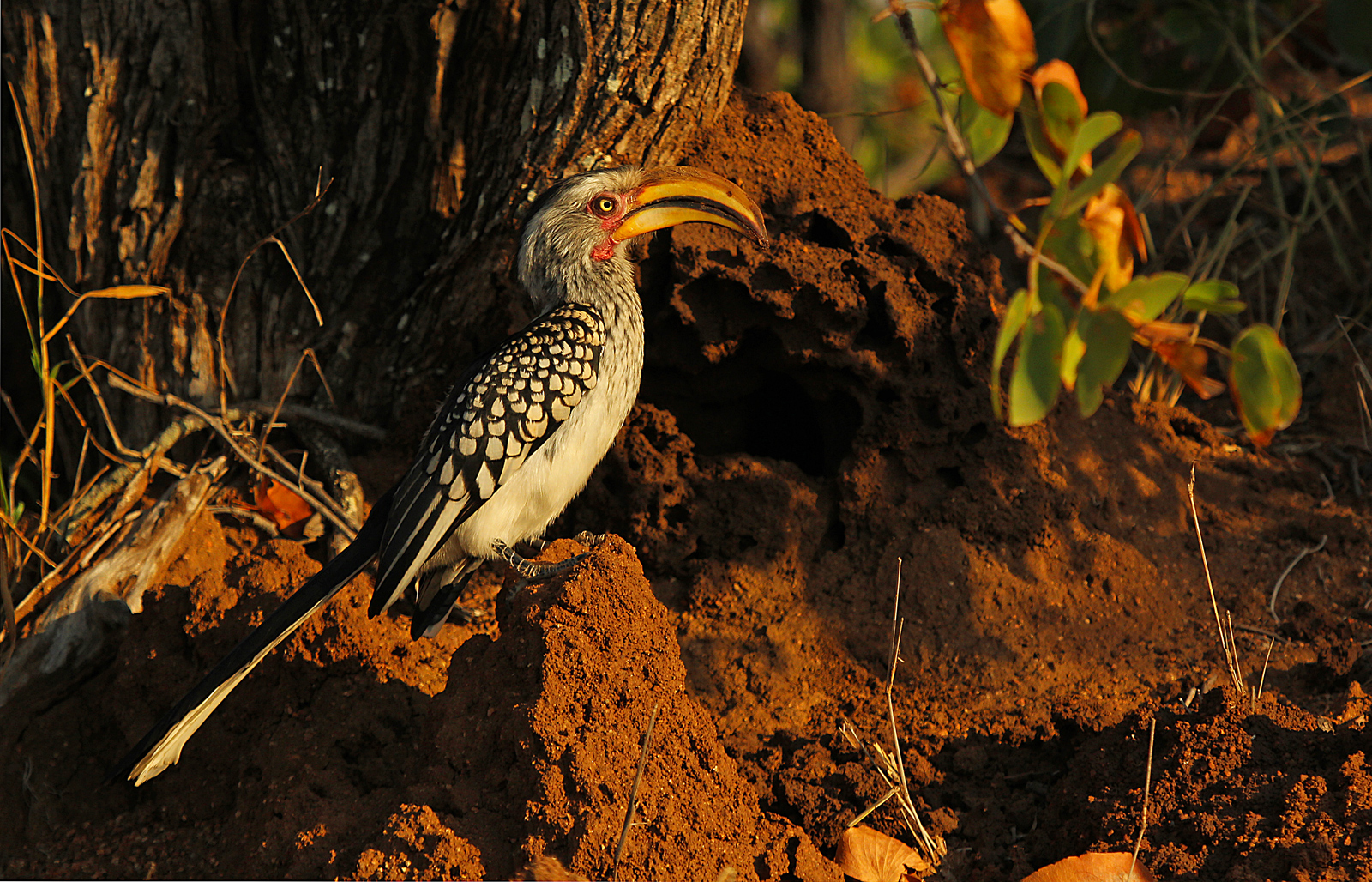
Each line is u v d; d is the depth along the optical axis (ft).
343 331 29.32
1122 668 25.35
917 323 27.37
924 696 24.85
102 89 27.09
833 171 29.19
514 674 19.97
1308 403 35.17
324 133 27.63
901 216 28.84
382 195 27.99
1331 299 38.27
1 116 27.94
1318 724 20.76
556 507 23.77
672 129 27.55
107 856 22.08
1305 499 30.40
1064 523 28.02
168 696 23.59
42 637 24.85
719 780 20.47
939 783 22.68
